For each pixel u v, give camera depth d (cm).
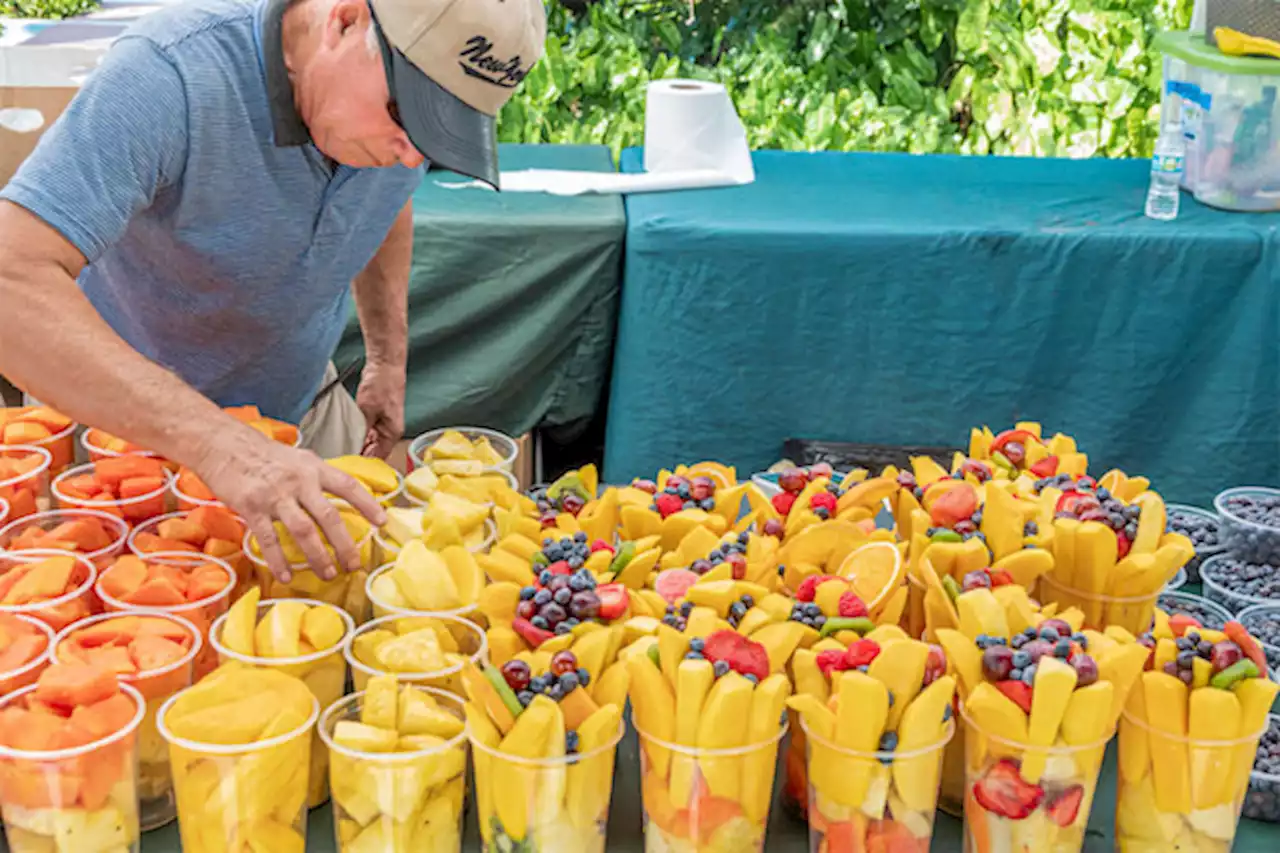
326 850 105
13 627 107
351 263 162
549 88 355
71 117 127
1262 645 135
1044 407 265
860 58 369
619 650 104
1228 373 259
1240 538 158
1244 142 265
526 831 98
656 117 295
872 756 98
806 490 135
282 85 134
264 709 97
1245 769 104
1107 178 303
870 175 304
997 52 354
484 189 280
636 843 108
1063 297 257
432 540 122
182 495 131
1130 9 347
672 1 371
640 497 133
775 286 257
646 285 259
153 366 123
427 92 124
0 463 138
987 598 107
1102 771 118
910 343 261
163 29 132
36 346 121
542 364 269
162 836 107
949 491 127
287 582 120
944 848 110
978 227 254
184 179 137
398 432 199
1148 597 123
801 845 109
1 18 264
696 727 98
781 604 108
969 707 101
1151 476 269
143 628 108
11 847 97
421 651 105
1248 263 254
